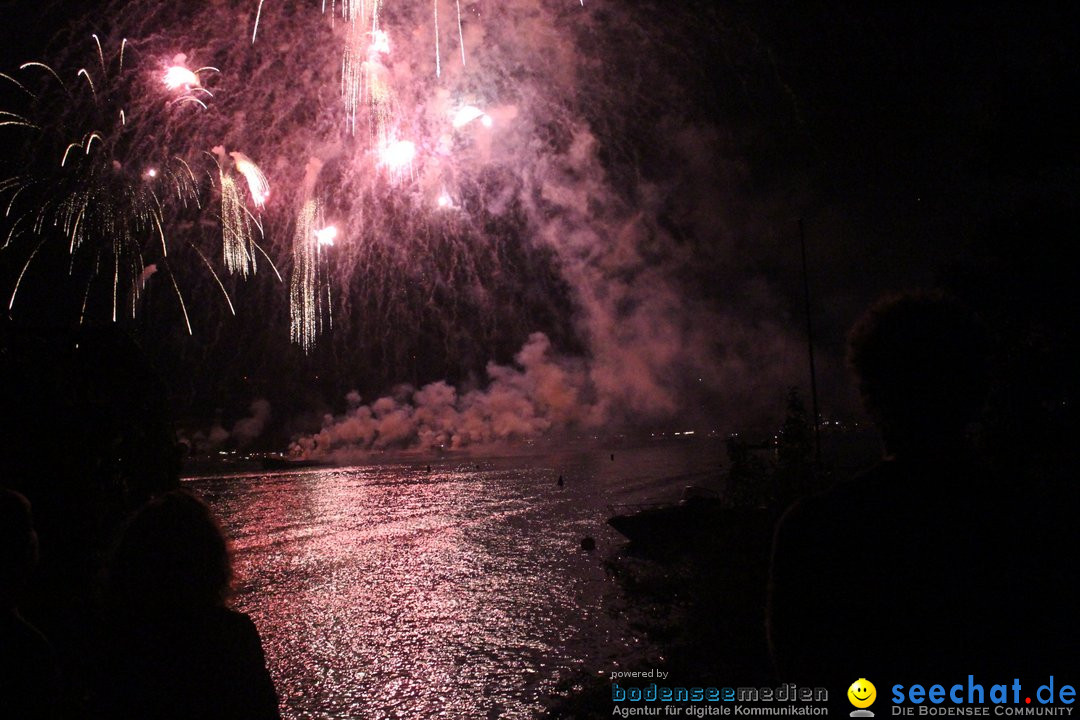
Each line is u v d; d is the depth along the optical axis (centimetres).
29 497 490
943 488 200
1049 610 188
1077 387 1051
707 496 3556
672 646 1005
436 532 4781
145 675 283
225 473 10725
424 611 2653
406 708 1695
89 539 496
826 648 196
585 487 7569
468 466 11425
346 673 1983
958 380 207
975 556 191
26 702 304
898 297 228
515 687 1752
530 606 2588
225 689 287
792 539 207
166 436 563
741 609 945
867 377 220
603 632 2120
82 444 511
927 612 189
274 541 4566
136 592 290
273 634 2433
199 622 294
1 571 312
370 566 3662
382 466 11781
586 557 3581
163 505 305
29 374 511
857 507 201
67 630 443
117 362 545
